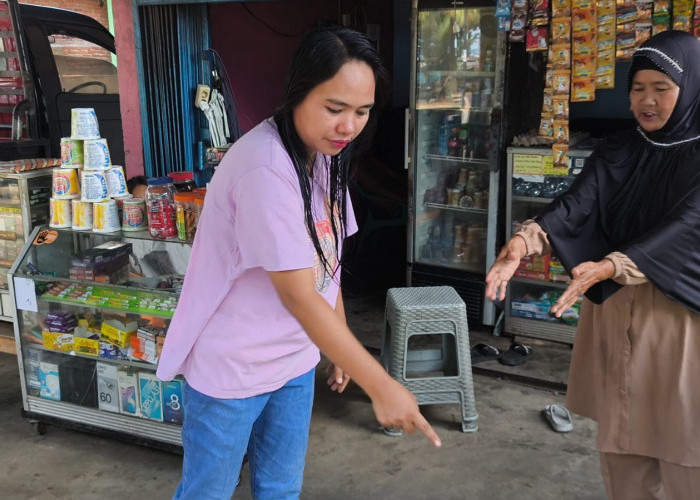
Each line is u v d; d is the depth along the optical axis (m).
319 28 1.40
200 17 4.67
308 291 1.47
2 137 5.47
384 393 1.38
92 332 3.12
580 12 3.52
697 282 1.89
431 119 4.57
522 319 4.32
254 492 1.97
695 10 3.30
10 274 3.13
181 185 3.41
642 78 1.92
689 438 1.95
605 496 2.78
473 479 2.91
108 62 6.84
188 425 1.78
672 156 1.96
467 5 4.09
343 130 1.43
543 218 2.07
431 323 3.21
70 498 2.80
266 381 1.74
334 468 3.00
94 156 3.09
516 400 3.60
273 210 1.45
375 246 5.75
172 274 2.94
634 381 2.02
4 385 3.80
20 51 5.08
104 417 3.11
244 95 5.22
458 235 4.55
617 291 2.03
